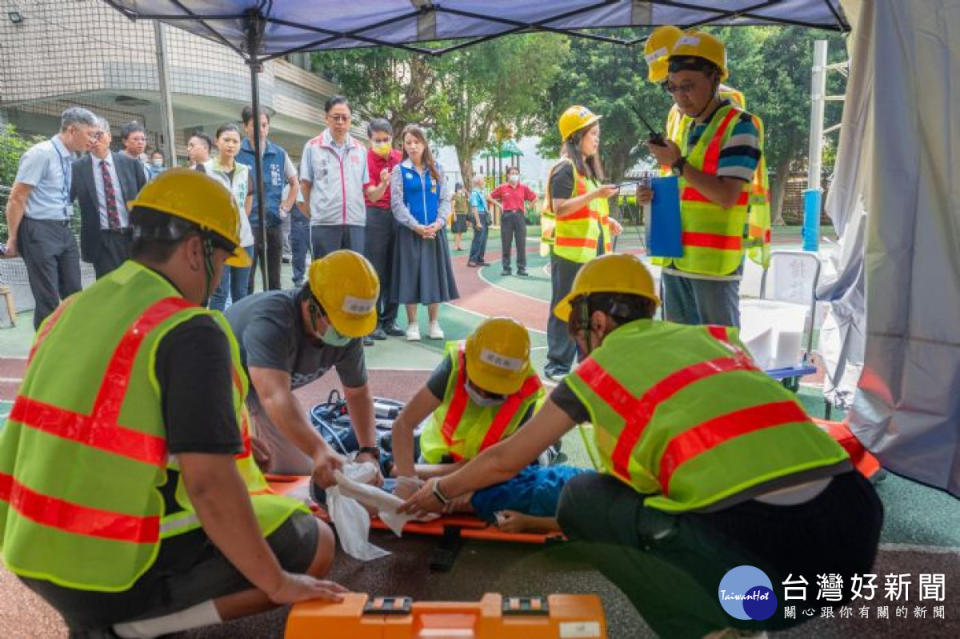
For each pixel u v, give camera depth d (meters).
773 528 1.85
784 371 4.50
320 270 2.83
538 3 4.81
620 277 2.30
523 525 2.92
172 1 4.62
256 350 2.83
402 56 24.17
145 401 1.73
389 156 7.49
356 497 2.83
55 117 16.28
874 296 3.22
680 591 2.04
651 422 2.00
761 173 3.91
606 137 30.23
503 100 26.77
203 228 1.88
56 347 1.83
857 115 3.87
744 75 29.61
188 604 1.97
